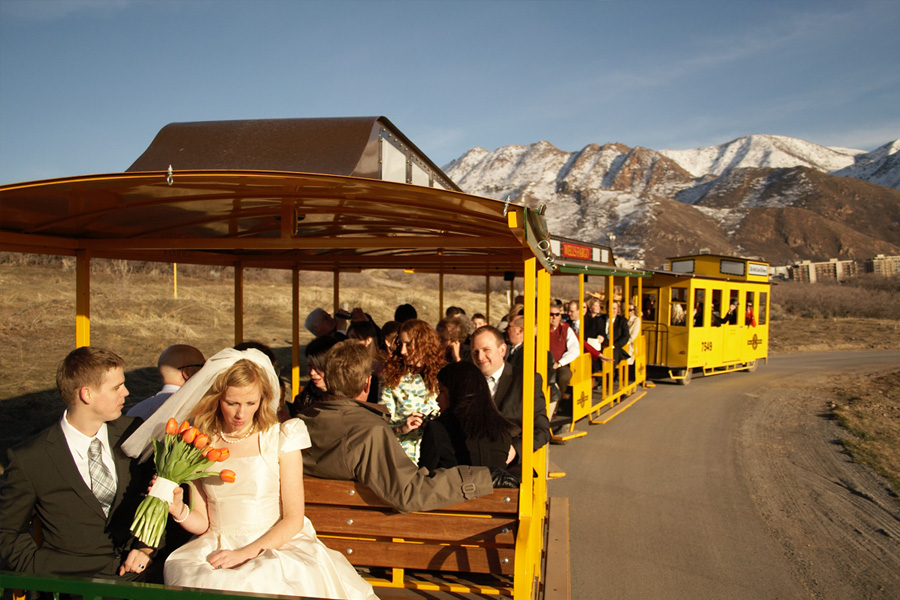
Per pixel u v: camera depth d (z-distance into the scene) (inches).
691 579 196.7
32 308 595.5
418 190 104.6
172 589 83.0
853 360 808.3
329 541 127.5
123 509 115.1
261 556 102.9
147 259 205.3
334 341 166.9
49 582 85.0
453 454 137.9
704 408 473.7
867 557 214.4
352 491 123.6
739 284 647.1
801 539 229.5
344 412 122.5
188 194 122.1
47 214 140.9
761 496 276.7
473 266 353.4
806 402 502.0
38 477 105.7
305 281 1279.5
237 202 132.9
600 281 1915.6
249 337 640.4
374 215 141.9
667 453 345.4
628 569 203.2
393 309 993.5
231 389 103.6
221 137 176.1
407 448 149.3
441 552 123.7
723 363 624.7
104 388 108.3
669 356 582.9
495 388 174.9
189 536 123.7
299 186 110.3
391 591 128.6
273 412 110.0
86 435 110.6
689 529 237.6
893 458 339.3
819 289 1753.2
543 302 170.6
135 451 114.0
